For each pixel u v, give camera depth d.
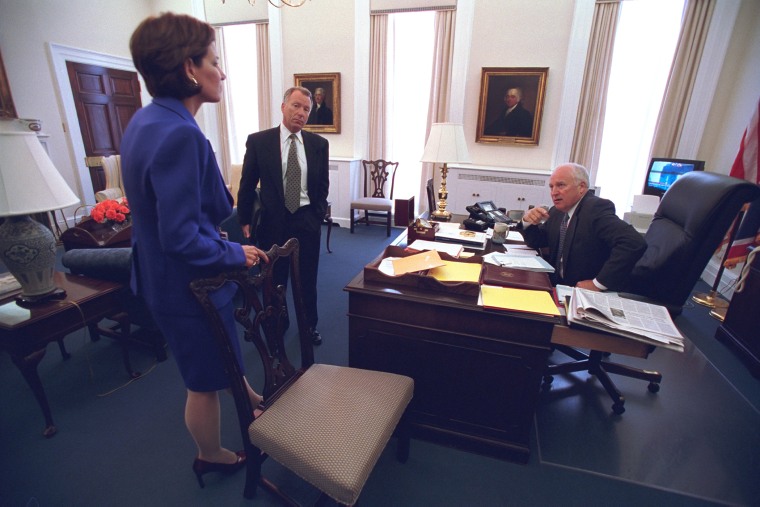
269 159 2.02
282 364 1.26
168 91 0.92
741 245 2.80
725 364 2.18
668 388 1.97
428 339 1.41
